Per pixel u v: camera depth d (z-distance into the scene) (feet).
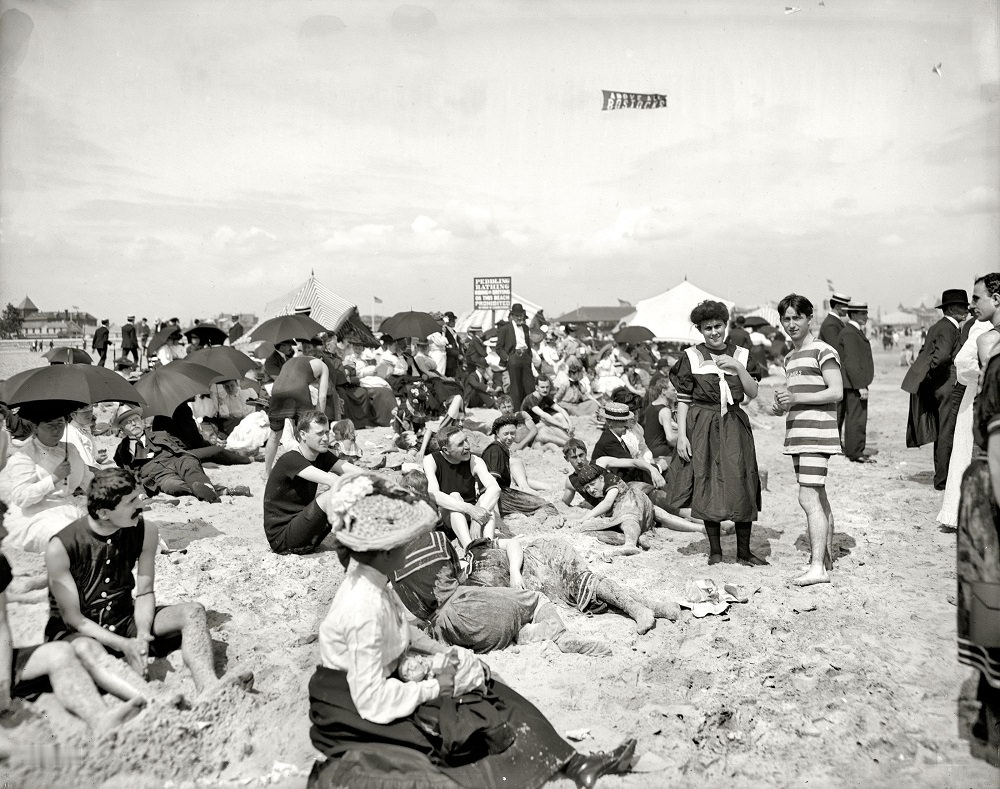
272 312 58.59
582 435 41.01
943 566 19.85
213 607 17.08
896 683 13.93
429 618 15.66
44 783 10.94
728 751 12.14
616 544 21.95
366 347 57.26
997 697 11.84
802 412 18.60
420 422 38.24
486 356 57.77
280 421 28.55
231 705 12.67
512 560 17.61
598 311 233.55
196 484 26.53
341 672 11.11
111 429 38.40
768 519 25.27
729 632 15.99
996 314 17.31
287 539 20.18
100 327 71.26
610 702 13.42
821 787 11.24
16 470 18.21
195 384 27.94
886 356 141.59
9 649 12.51
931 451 37.50
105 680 12.48
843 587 18.37
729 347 20.24
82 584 13.28
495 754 10.98
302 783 11.09
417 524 10.86
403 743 10.91
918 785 11.20
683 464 20.61
